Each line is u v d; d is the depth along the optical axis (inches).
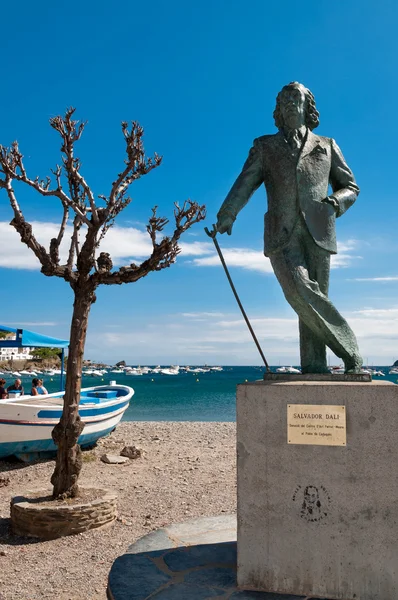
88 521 257.3
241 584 146.1
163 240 280.1
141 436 608.4
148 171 287.0
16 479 386.6
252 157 177.0
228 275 170.7
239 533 146.8
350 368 156.3
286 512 142.7
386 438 137.5
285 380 154.8
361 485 138.3
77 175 272.7
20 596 189.8
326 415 141.3
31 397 464.4
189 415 1023.6
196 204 283.9
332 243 166.4
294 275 160.7
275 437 144.6
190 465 438.6
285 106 171.6
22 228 274.5
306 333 169.2
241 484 147.0
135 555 175.6
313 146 171.8
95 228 281.9
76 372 281.4
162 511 298.5
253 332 166.1
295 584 141.3
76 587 197.3
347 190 172.2
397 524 135.6
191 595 144.1
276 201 168.9
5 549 235.9
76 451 276.1
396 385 139.3
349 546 138.3
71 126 264.2
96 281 289.4
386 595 135.3
